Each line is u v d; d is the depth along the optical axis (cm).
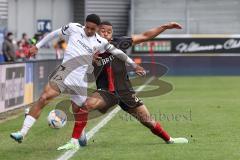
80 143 2602
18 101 4547
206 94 5847
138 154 2383
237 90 6394
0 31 7181
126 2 10762
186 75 9844
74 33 2473
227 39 9894
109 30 2536
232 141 2731
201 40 9875
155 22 10688
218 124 3394
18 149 2552
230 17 10662
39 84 5359
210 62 9888
